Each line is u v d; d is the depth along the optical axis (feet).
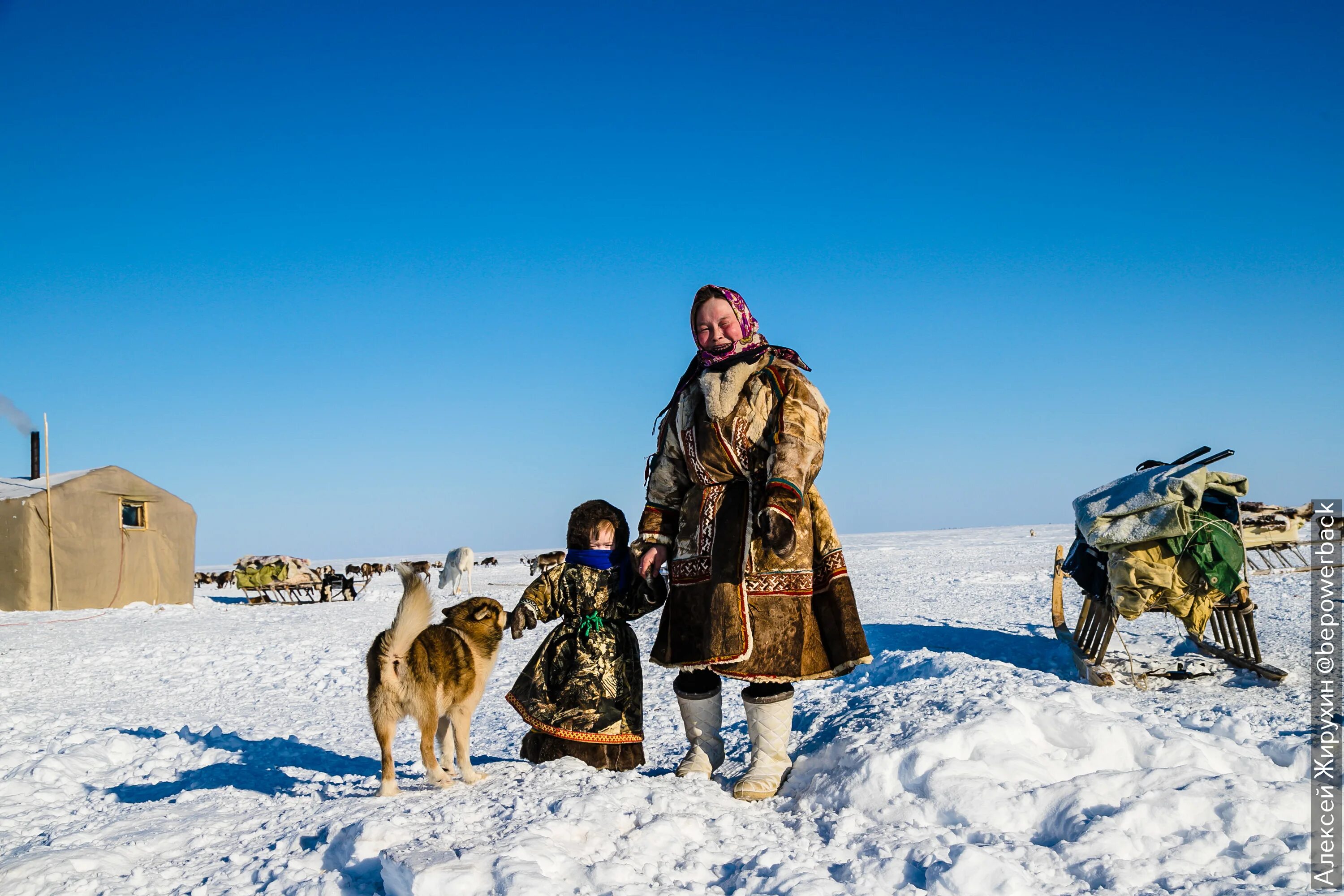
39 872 11.54
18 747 21.70
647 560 14.67
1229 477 23.20
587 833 11.14
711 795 12.95
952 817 11.71
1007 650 28.32
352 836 11.15
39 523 69.92
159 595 78.28
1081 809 11.23
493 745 21.99
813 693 22.43
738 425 13.58
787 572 13.69
